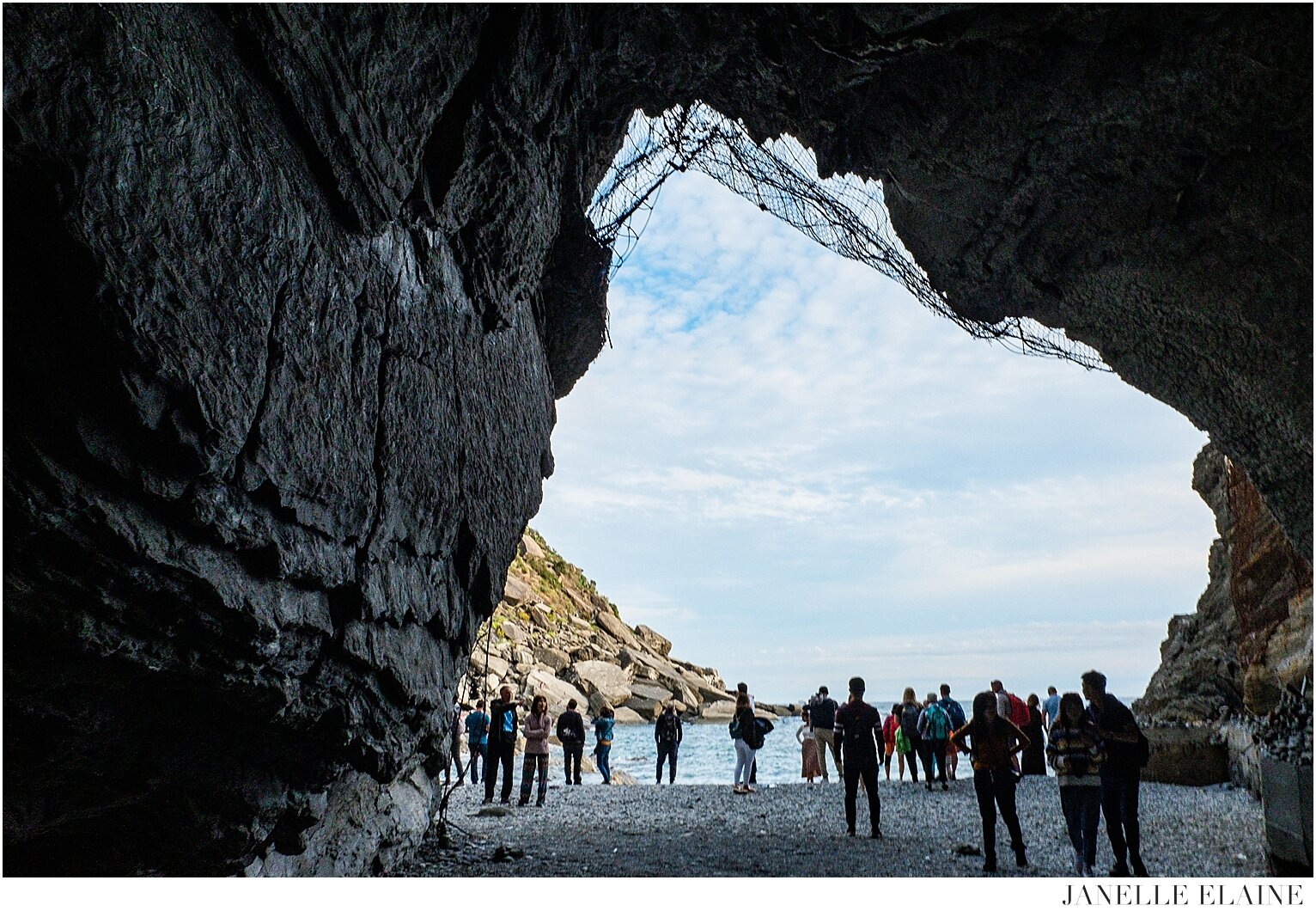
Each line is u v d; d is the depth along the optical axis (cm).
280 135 452
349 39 475
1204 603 1897
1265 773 800
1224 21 621
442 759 884
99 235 325
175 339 362
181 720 469
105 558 368
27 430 333
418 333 635
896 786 1571
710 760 2897
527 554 6600
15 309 328
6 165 309
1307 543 870
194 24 392
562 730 1689
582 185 1045
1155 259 804
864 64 779
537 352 1057
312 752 570
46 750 416
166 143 358
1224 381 857
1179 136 707
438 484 690
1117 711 744
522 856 858
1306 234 691
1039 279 923
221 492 411
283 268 446
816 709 1684
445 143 620
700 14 821
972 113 776
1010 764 823
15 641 372
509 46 629
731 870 808
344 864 671
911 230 973
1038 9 664
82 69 320
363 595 567
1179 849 894
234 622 441
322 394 495
